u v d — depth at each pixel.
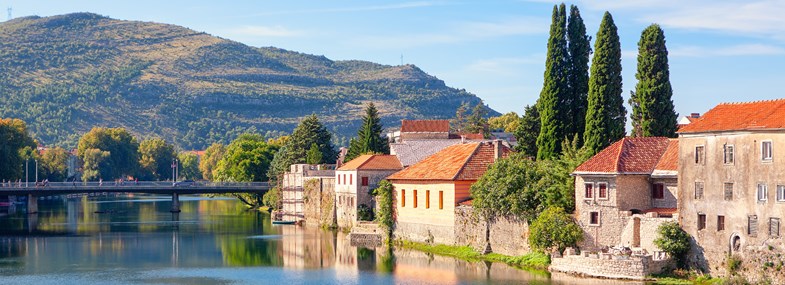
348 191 182.88
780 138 97.81
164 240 172.00
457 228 139.25
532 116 169.50
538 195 124.38
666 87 135.75
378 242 159.62
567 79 147.88
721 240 103.94
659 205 115.62
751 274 100.25
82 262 140.12
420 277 118.88
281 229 194.25
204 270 130.88
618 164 115.25
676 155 115.50
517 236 126.81
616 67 138.38
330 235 177.12
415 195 151.12
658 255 108.81
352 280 119.19
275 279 121.75
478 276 117.12
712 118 107.31
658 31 136.00
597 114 137.62
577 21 148.00
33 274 127.81
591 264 112.06
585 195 117.81
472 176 140.88
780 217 97.69
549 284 108.44
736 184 102.31
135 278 124.06
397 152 184.00
